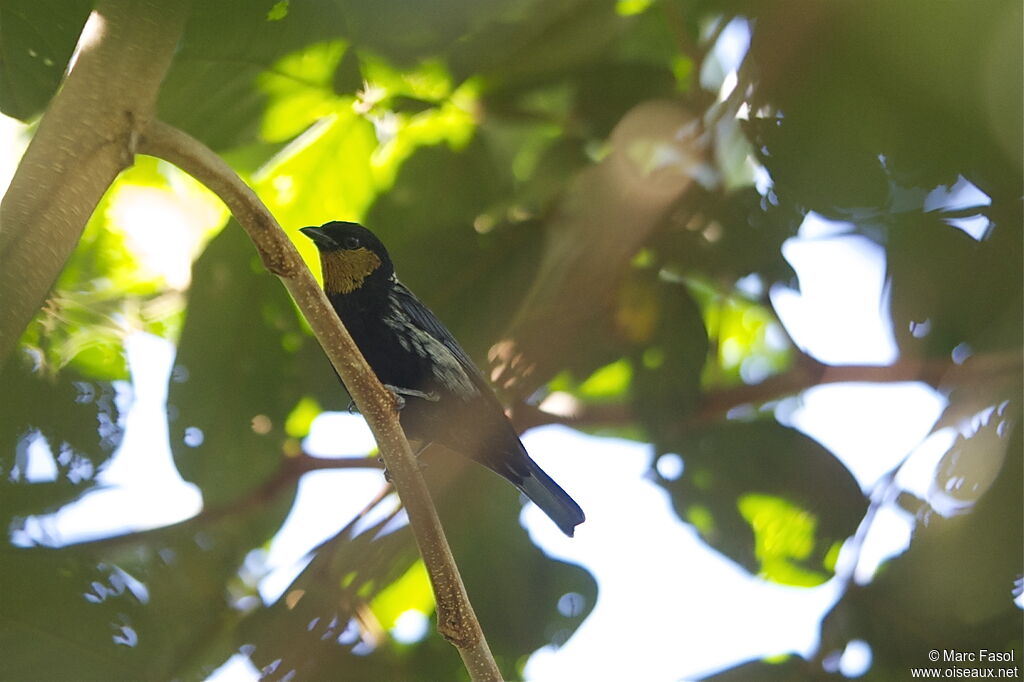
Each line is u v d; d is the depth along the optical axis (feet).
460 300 33.99
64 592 27.71
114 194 35.94
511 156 34.17
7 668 26.68
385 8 28.22
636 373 34.63
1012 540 27.61
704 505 34.86
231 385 32.45
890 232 31.50
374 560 32.27
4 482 30.50
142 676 28.32
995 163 26.55
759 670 30.78
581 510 32.53
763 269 33.30
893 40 24.34
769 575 34.40
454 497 33.96
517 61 31.14
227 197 20.45
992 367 30.04
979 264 30.89
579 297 33.78
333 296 34.14
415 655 34.81
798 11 26.61
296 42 28.30
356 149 33.24
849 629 30.01
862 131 26.66
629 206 33.32
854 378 33.35
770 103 27.55
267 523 32.76
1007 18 22.84
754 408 35.29
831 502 34.01
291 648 31.24
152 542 31.40
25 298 18.28
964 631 28.73
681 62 34.24
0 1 26.55
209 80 28.94
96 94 19.62
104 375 33.68
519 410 34.96
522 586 33.76
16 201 18.76
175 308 35.14
